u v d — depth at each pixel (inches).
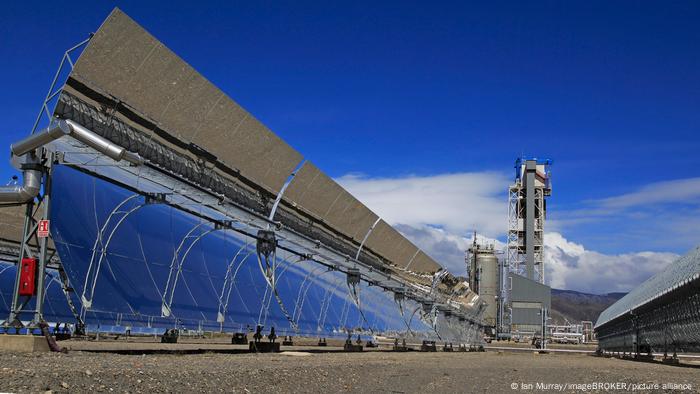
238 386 633.6
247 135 1517.0
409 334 2362.2
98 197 996.6
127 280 1003.9
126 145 1127.0
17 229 1775.3
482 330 3934.5
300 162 1763.0
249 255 1461.6
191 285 1192.2
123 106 1135.0
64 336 1454.2
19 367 564.1
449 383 877.2
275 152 1643.7
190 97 1302.9
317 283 1819.6
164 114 1241.4
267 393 622.2
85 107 1049.5
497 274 6205.7
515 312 5826.8
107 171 1032.2
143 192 1104.2
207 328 1187.3
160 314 1058.1
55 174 900.0
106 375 564.7
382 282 2213.3
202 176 1366.9
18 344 815.1
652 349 2554.1
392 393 713.0
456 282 3454.7
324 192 1951.3
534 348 4141.2
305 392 660.1
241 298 1378.0
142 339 1680.6
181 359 877.2
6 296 1747.0
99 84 1074.1
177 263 1170.0
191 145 1339.8
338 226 2112.5
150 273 1075.9
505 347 4050.2
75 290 879.1
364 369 995.9
